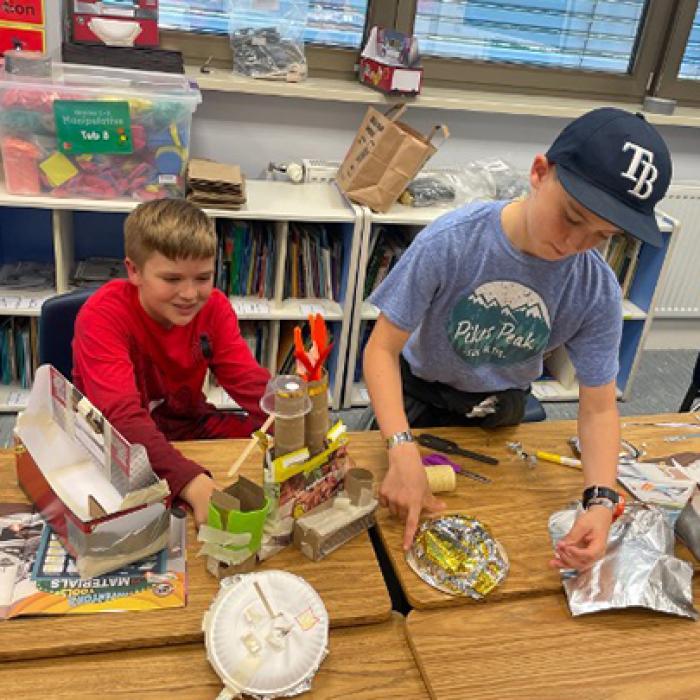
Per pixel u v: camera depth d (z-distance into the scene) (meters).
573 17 2.88
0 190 2.25
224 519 0.96
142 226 1.30
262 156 2.76
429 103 2.68
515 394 1.45
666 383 3.27
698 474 1.37
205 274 1.34
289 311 2.60
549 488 1.28
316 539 1.04
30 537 1.02
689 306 3.41
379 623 0.99
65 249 2.43
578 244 1.07
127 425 1.21
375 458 1.31
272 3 2.57
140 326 1.41
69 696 0.83
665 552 1.13
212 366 1.56
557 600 1.05
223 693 0.85
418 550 1.09
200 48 2.61
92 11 2.34
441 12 2.77
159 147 2.23
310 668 0.89
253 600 0.93
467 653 0.95
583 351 1.33
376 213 2.50
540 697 0.89
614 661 0.96
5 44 2.24
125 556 0.98
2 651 0.85
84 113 2.12
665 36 2.95
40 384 1.10
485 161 2.87
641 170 0.97
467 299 1.32
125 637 0.89
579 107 2.84
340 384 2.72
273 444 1.03
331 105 2.72
